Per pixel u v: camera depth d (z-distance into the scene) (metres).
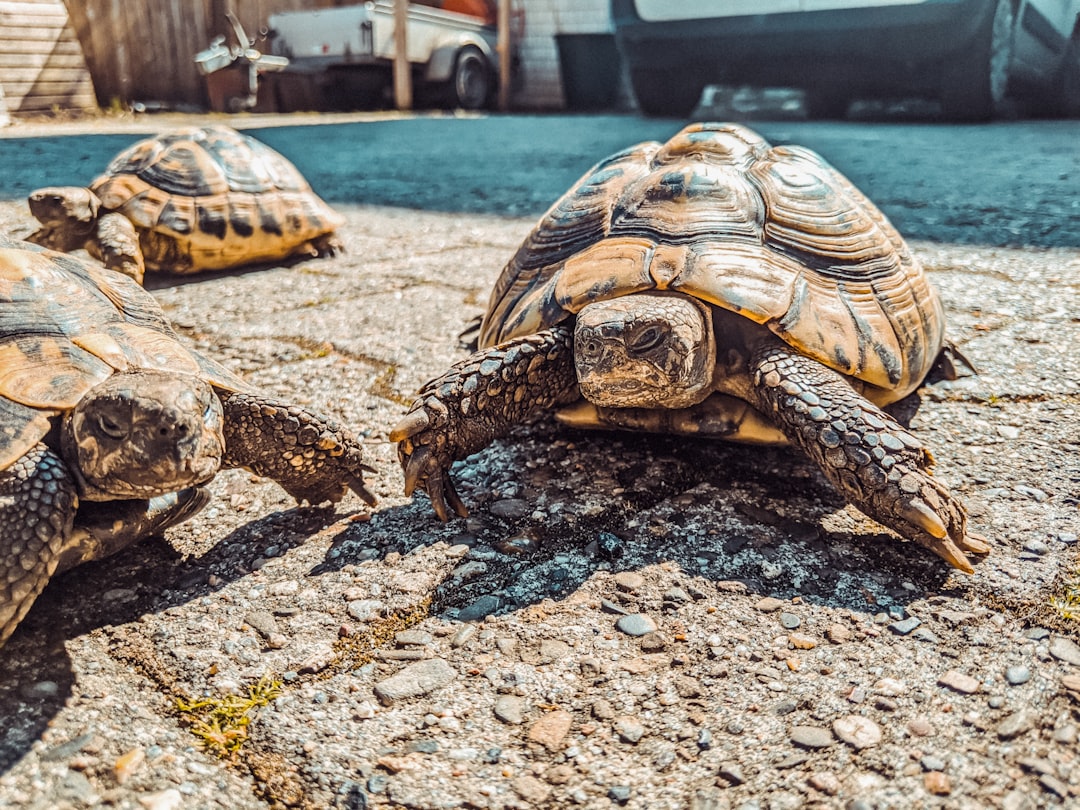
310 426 0.24
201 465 0.20
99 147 1.02
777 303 0.25
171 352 0.23
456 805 0.16
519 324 0.28
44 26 1.44
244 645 0.20
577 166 0.98
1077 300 0.44
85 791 0.16
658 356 0.24
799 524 0.25
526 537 0.25
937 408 0.32
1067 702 0.18
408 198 0.79
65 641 0.20
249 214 0.54
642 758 0.17
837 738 0.17
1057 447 0.29
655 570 0.23
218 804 0.16
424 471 0.25
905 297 0.29
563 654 0.20
